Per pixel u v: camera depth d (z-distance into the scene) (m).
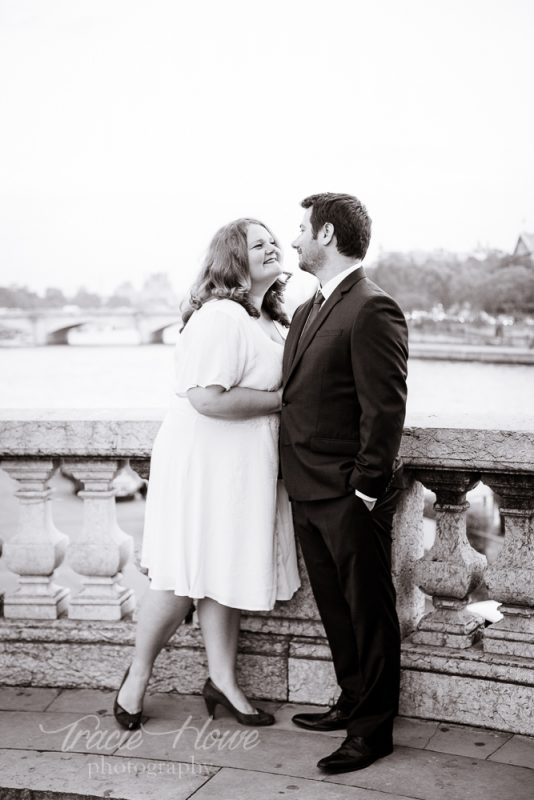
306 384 3.09
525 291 75.69
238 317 3.24
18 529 3.89
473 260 79.25
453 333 75.62
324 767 3.06
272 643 3.62
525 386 63.38
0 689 3.82
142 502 23.38
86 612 3.85
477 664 3.33
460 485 3.37
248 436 3.31
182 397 3.36
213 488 3.31
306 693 3.58
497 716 3.30
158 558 3.35
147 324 92.19
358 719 3.13
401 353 2.94
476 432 3.28
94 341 93.88
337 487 3.03
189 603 3.46
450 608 3.46
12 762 3.18
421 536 3.66
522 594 3.30
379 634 3.10
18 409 4.04
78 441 3.72
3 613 3.94
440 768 3.06
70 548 3.84
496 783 2.96
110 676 3.77
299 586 3.52
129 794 2.96
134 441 3.68
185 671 3.72
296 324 3.24
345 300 3.05
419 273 80.19
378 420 2.89
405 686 3.44
